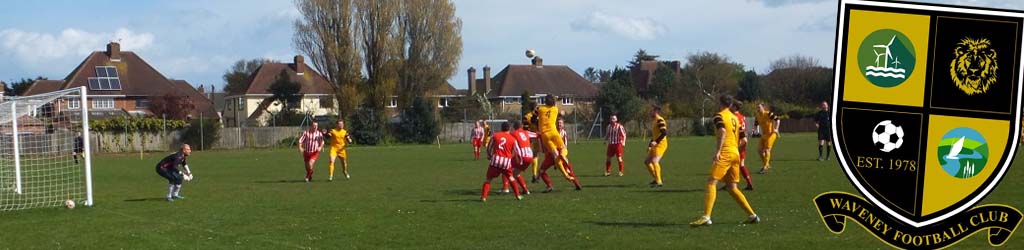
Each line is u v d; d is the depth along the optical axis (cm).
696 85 7500
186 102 6444
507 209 1323
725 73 8488
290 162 3189
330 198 1589
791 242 940
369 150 4247
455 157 3331
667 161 2606
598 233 1047
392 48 5866
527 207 1344
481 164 2775
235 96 7812
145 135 4694
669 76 7456
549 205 1366
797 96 8162
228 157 3738
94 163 3384
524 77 8100
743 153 1549
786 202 1328
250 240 1066
